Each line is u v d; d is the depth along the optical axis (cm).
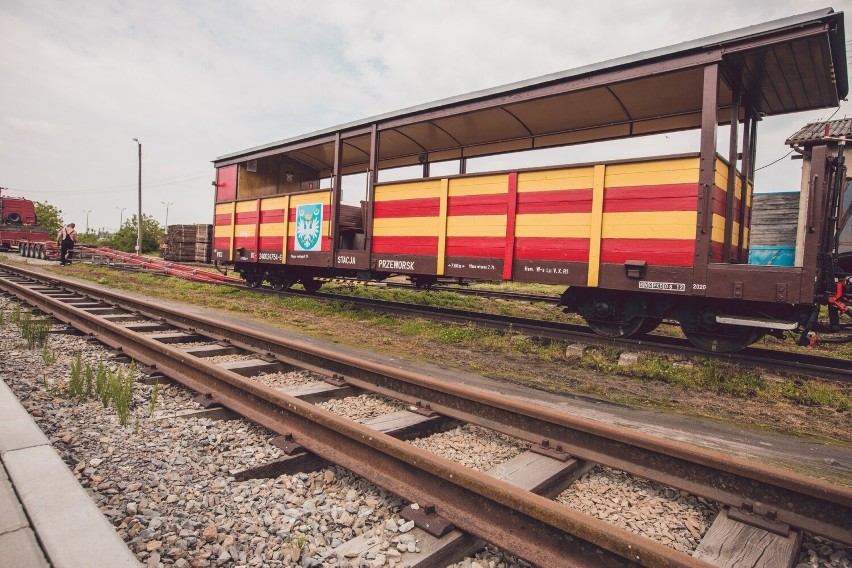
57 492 232
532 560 213
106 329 635
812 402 499
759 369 571
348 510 260
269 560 218
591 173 660
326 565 213
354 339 767
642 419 432
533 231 715
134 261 2138
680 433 401
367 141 1112
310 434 337
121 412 367
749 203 761
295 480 293
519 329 775
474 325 830
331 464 316
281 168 1415
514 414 364
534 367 620
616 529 202
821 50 564
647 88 734
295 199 1133
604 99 792
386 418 389
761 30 538
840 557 235
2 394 370
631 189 627
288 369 559
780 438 403
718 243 620
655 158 605
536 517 219
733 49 559
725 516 261
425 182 859
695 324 635
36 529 204
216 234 1413
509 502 228
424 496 258
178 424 374
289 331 815
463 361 642
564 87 698
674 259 593
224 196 1380
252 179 1350
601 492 296
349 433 304
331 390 460
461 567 221
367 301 1099
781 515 252
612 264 641
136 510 252
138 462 306
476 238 783
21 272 1533
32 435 296
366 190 963
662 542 245
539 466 307
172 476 289
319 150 1252
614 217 640
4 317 784
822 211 541
